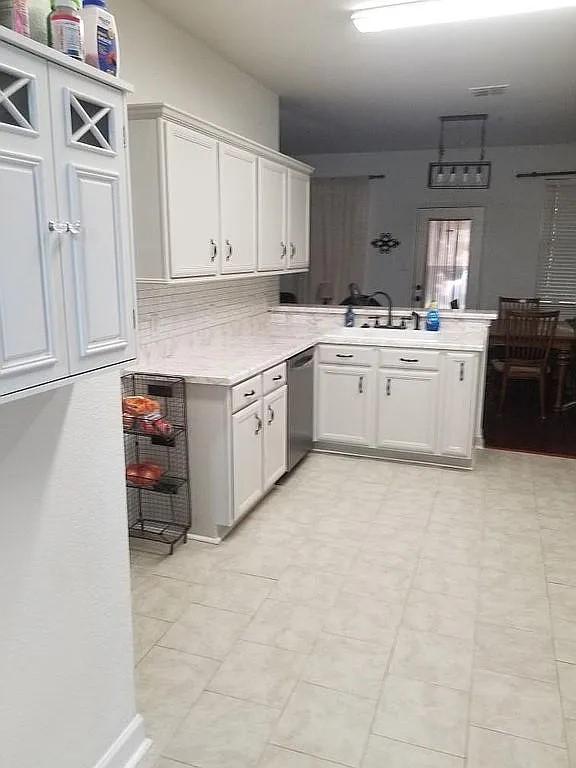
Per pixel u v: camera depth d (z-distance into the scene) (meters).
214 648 2.31
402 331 4.60
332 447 4.55
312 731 1.93
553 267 7.30
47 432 1.40
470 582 2.79
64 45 1.14
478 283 7.56
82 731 1.61
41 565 1.42
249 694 2.08
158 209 2.93
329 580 2.79
